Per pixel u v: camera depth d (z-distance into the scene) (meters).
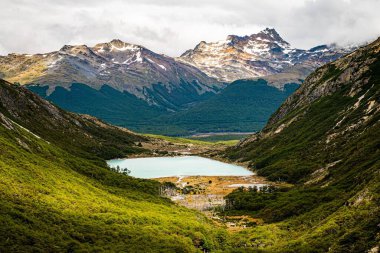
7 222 116.75
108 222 155.00
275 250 155.38
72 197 171.88
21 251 105.19
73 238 128.50
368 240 127.50
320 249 138.88
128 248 131.62
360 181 198.62
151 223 171.00
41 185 168.25
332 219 160.00
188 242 157.38
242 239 182.88
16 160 182.38
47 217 134.50
